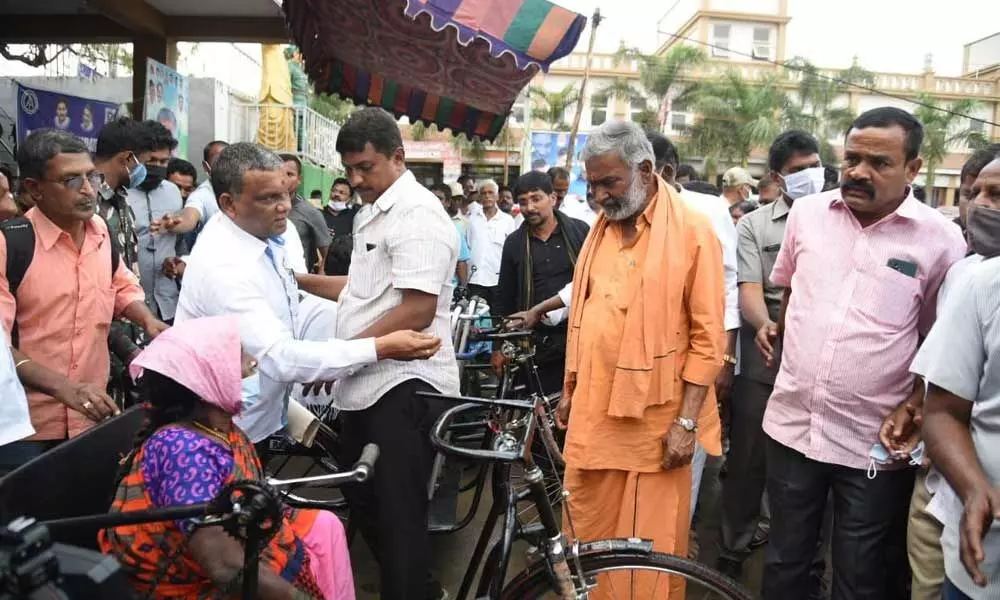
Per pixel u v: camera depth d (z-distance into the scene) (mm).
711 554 3943
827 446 2549
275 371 2434
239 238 2562
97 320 2807
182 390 1925
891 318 2465
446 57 4359
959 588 1925
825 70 31828
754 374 3453
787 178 3396
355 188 2703
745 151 27172
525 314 4023
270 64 11273
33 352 2645
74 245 2732
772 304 3539
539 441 2943
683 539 2760
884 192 2420
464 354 4277
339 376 2461
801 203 2768
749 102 27266
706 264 2590
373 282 2695
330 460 3570
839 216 2602
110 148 3684
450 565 3658
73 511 1868
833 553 2658
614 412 2551
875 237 2506
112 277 3016
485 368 4285
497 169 29000
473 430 3475
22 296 2611
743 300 3463
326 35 4707
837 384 2506
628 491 2654
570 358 2801
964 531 1695
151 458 1842
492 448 2424
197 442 1853
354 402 2703
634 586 2377
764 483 3586
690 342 2645
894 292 2459
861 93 32125
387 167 2660
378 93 5453
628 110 31828
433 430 2209
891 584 2682
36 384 2432
